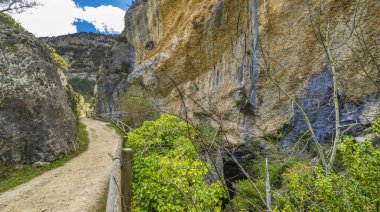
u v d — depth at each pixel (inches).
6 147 525.0
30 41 713.0
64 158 622.5
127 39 2017.7
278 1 577.3
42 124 602.5
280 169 270.2
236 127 716.7
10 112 555.2
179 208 150.3
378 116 127.7
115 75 2066.9
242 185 312.7
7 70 588.4
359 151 111.0
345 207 103.3
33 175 482.9
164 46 1348.4
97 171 493.7
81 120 1846.7
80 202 331.0
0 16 796.0
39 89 636.1
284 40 563.2
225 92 804.0
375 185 104.3
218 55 897.5
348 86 249.1
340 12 446.6
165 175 157.9
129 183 182.1
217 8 864.9
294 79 543.8
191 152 211.5
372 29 394.9
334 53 440.1
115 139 1013.8
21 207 322.7
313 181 115.2
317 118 469.1
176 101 1145.4
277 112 572.1
